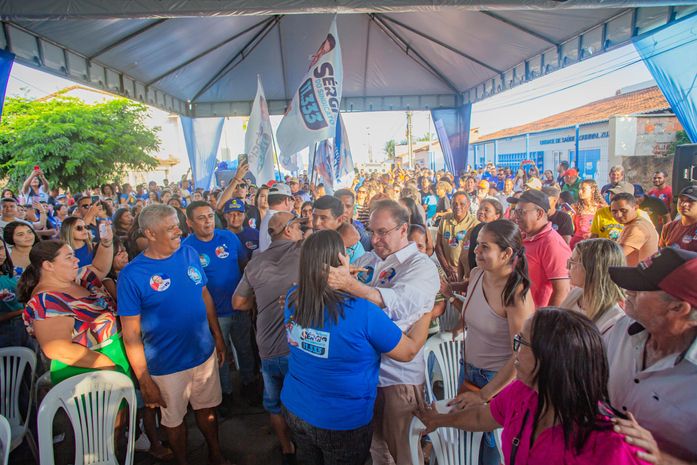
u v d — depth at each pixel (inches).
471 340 98.6
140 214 109.6
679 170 259.6
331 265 75.5
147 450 130.2
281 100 595.5
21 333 144.6
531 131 942.4
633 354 63.7
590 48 307.4
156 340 109.0
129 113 813.2
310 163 354.0
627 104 842.2
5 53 231.9
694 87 235.9
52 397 93.5
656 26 249.8
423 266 91.6
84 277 119.6
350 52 465.1
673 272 54.7
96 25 271.4
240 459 127.3
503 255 86.9
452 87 558.9
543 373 50.9
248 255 181.0
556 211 190.5
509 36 354.9
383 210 94.5
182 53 392.5
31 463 128.2
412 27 403.2
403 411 92.2
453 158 601.0
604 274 79.5
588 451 48.2
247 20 377.1
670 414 57.1
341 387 77.1
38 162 687.1
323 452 81.5
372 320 76.2
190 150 577.9
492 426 69.8
